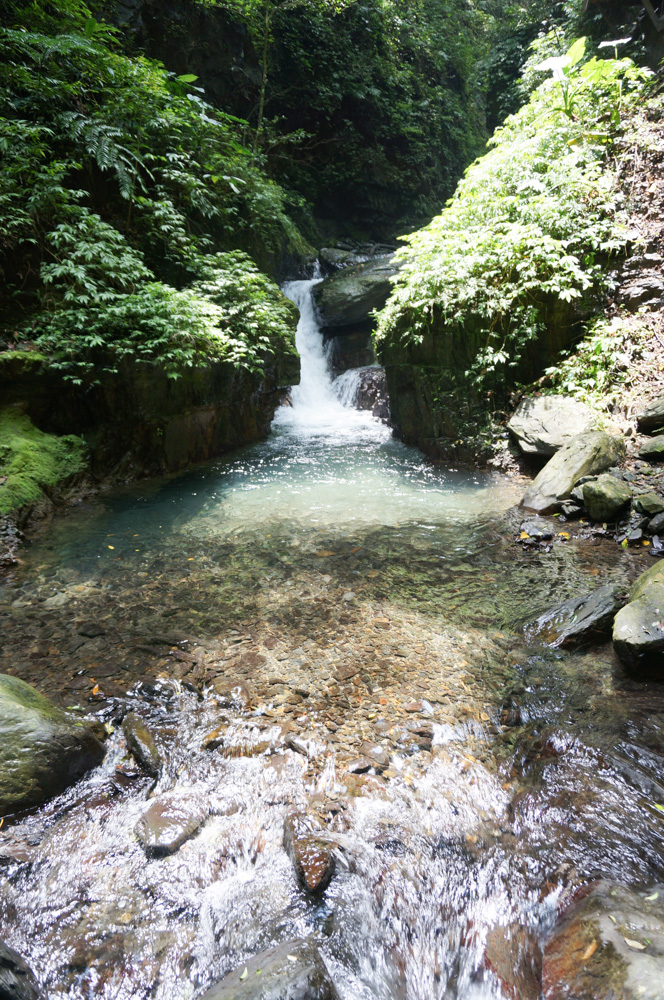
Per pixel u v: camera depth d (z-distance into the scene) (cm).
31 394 543
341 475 632
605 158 670
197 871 190
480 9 1883
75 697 275
